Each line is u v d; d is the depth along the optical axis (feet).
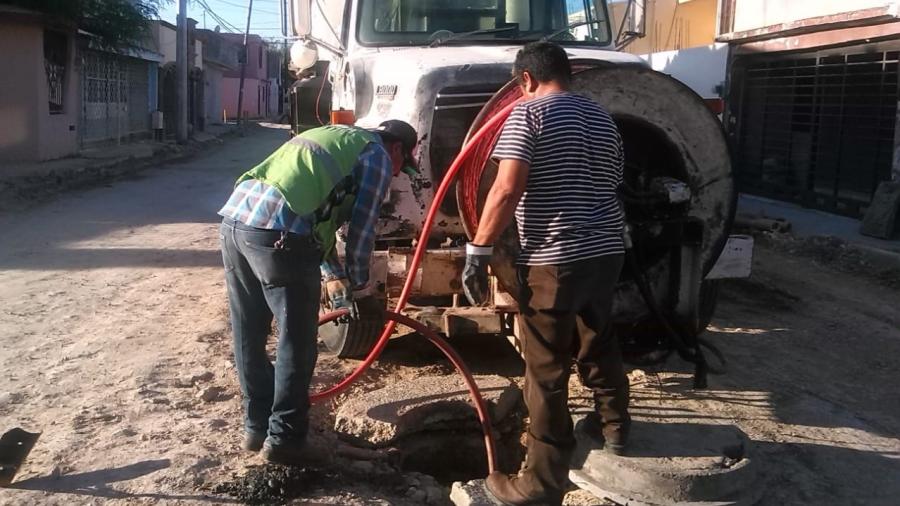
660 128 16.53
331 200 13.10
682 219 15.94
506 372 19.60
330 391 15.90
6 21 60.64
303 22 22.30
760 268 31.37
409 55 19.15
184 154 86.84
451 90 17.58
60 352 19.90
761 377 19.75
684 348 16.34
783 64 43.68
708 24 60.03
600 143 12.71
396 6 21.33
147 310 23.97
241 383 14.30
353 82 20.29
